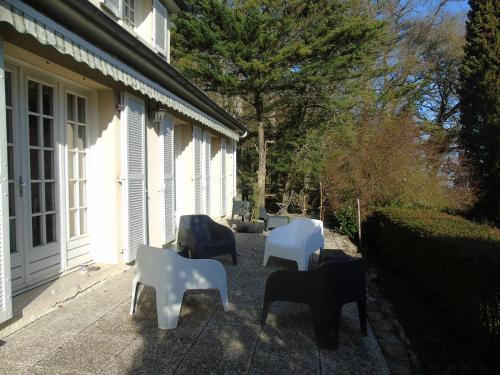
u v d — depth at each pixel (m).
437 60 19.36
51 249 4.19
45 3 3.01
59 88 4.33
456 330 3.60
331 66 13.32
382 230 6.98
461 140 11.86
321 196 11.45
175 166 8.35
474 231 4.45
